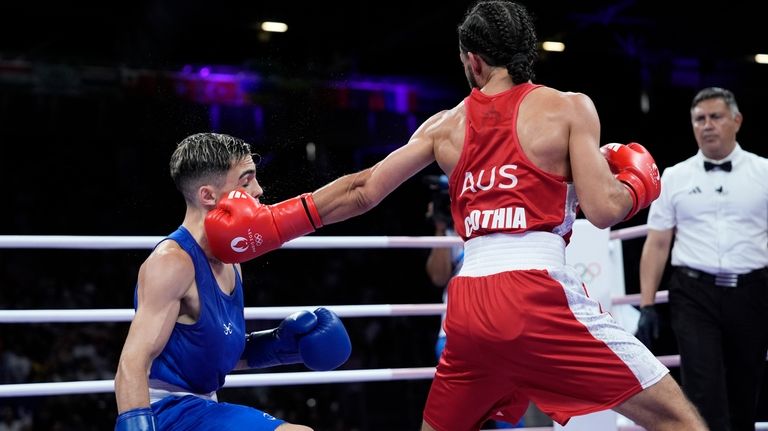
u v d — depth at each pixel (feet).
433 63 46.11
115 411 28.27
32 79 39.86
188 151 8.08
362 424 31.55
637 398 7.53
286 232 7.97
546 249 7.67
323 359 8.50
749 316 12.32
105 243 11.12
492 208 7.80
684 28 44.29
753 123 45.80
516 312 7.47
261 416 7.67
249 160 8.32
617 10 43.06
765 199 12.45
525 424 14.88
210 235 7.73
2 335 31.17
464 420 8.21
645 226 13.75
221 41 43.29
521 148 7.76
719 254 12.42
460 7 41.91
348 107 44.04
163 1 41.88
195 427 7.52
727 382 12.71
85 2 40.86
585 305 7.64
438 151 8.32
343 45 44.91
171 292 7.46
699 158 12.96
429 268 14.66
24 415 27.81
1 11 39.91
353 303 41.55
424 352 37.24
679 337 12.52
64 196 42.01
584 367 7.48
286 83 43.27
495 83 8.21
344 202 8.20
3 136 41.60
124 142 41.78
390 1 42.70
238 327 8.15
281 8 43.19
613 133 45.01
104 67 41.01
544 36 44.14
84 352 31.42
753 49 45.11
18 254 38.29
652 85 45.37
